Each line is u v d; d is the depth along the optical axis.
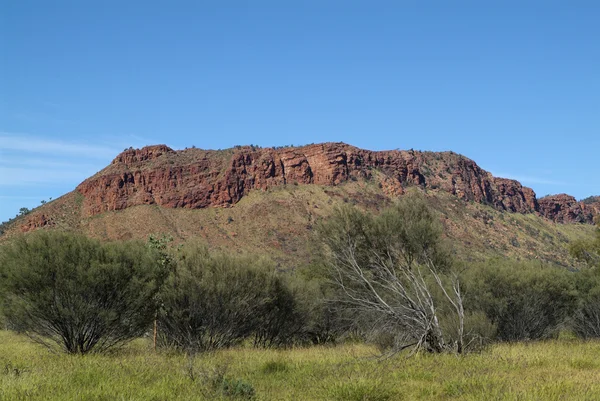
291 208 144.50
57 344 16.36
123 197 150.12
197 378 10.04
